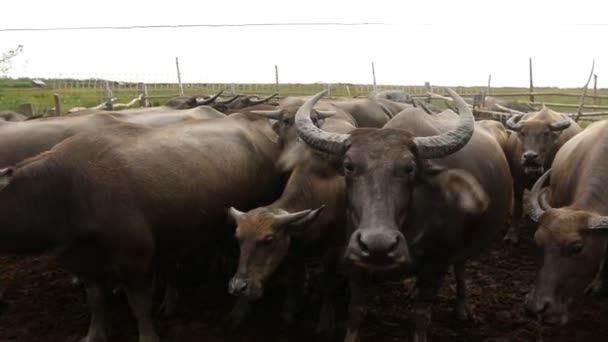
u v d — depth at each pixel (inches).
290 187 251.0
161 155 239.0
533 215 202.8
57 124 304.3
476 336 249.0
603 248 191.3
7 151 291.0
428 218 199.6
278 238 226.5
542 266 191.0
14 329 256.7
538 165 376.2
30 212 213.2
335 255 256.4
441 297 293.3
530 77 1003.3
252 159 288.7
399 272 206.4
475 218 210.4
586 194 210.2
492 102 824.3
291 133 303.3
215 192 257.4
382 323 261.0
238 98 585.0
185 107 498.3
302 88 1599.4
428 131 218.8
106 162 221.8
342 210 253.4
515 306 279.6
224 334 251.9
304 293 281.9
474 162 227.0
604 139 229.0
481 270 330.3
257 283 221.5
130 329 257.8
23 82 1587.1
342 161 197.3
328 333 251.4
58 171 216.8
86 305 282.7
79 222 216.8
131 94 1385.3
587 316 265.6
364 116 445.4
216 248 319.3
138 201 222.7
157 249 237.0
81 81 1733.5
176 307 273.7
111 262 224.2
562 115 432.1
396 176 182.1
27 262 341.7
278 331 257.1
